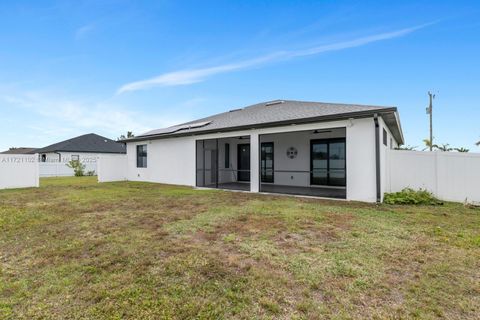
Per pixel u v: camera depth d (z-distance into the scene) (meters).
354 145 7.44
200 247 3.74
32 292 2.55
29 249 3.71
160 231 4.54
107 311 2.23
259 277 2.82
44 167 20.47
